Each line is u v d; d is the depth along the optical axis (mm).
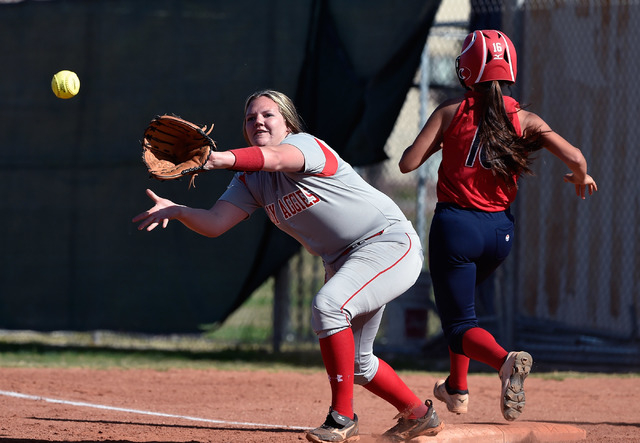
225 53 32719
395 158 47938
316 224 13273
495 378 26625
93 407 19922
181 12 33250
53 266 34250
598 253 32000
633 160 31312
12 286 34594
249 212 13984
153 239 33219
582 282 32344
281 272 33406
